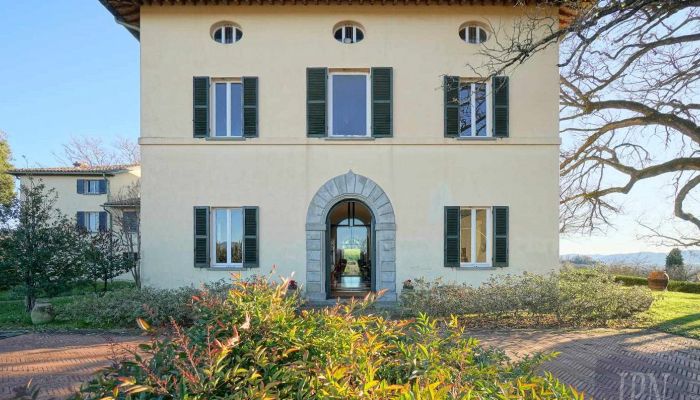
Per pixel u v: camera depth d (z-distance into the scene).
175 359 2.57
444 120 12.18
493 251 12.11
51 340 8.81
